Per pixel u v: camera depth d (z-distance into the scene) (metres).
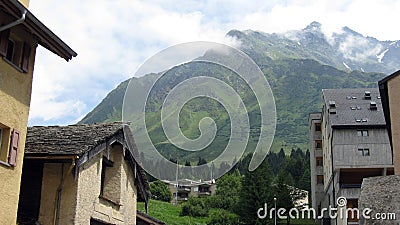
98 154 13.40
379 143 40.31
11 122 9.92
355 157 40.22
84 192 12.52
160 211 35.88
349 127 41.06
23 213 12.01
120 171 14.70
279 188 43.44
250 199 38.81
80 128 14.04
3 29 9.24
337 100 45.28
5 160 9.74
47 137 13.12
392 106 21.36
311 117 52.88
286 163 66.00
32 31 10.07
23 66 10.30
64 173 12.24
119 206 14.66
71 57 11.26
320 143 51.91
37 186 12.25
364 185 22.31
